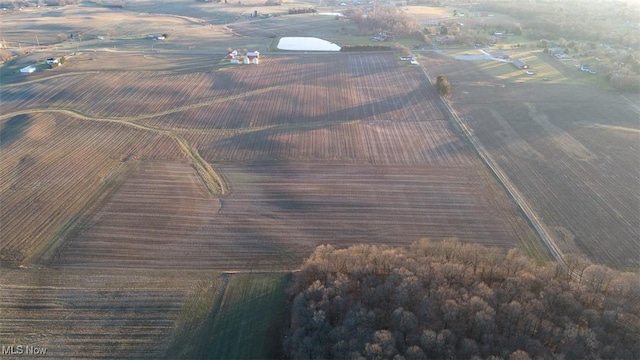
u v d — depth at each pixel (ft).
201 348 131.34
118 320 139.95
